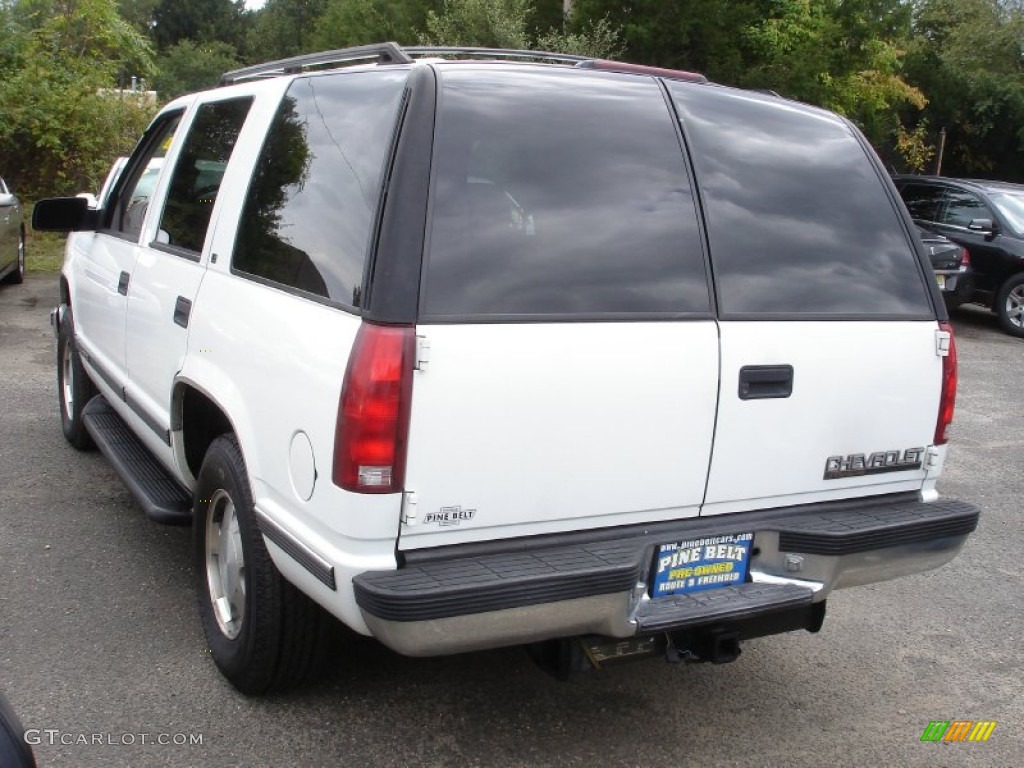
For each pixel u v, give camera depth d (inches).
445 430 108.7
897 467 139.8
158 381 163.2
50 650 150.9
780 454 129.5
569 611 111.2
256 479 126.5
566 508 116.6
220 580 147.2
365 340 106.8
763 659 164.9
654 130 127.3
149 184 191.9
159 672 146.6
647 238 122.0
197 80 1973.4
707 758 134.6
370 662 153.7
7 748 88.5
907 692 156.1
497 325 110.6
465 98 117.3
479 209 113.5
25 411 277.6
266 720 136.2
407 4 652.1
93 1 729.0
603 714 144.0
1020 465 286.2
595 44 543.8
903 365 137.4
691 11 564.7
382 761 128.7
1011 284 505.4
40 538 192.4
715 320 123.5
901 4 664.4
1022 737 144.8
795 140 138.4
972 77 1059.3
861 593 194.2
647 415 119.3
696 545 125.2
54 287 489.1
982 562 212.8
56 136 634.2
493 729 137.9
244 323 132.0
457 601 104.9
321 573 111.7
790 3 630.5
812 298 131.4
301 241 125.9
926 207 559.8
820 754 137.3
